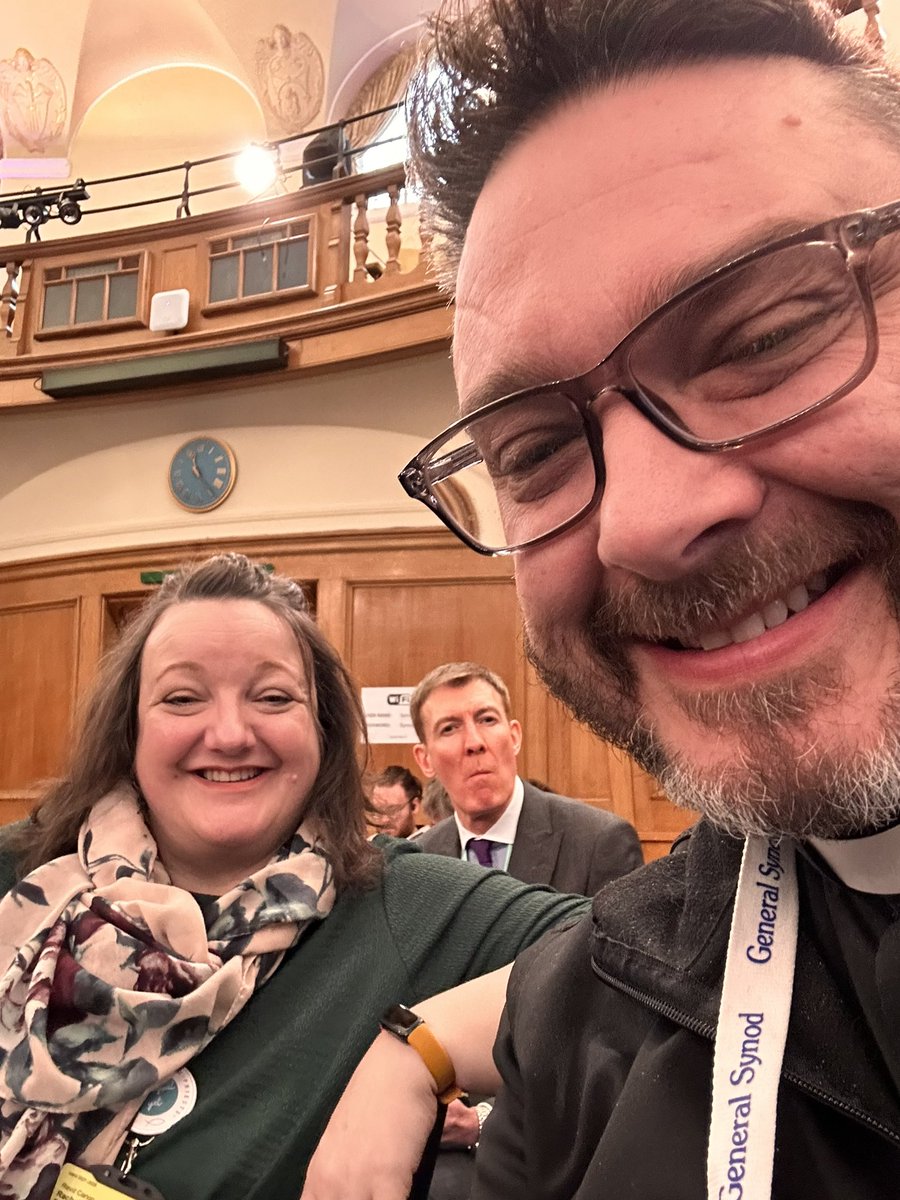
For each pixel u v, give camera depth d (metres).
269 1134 0.96
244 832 1.18
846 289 0.48
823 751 0.45
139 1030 1.01
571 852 2.18
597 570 0.57
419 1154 0.73
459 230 0.69
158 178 9.46
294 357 4.60
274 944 1.10
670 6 0.54
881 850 0.48
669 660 0.52
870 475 0.46
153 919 1.11
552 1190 0.61
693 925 0.58
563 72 0.58
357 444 4.62
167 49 8.97
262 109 9.21
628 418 0.52
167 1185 0.94
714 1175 0.45
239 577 1.33
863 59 0.56
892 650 0.46
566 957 0.68
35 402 4.98
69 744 1.38
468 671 2.33
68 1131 0.98
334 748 1.33
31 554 4.97
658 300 0.52
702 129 0.53
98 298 5.07
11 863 1.32
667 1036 0.57
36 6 8.59
